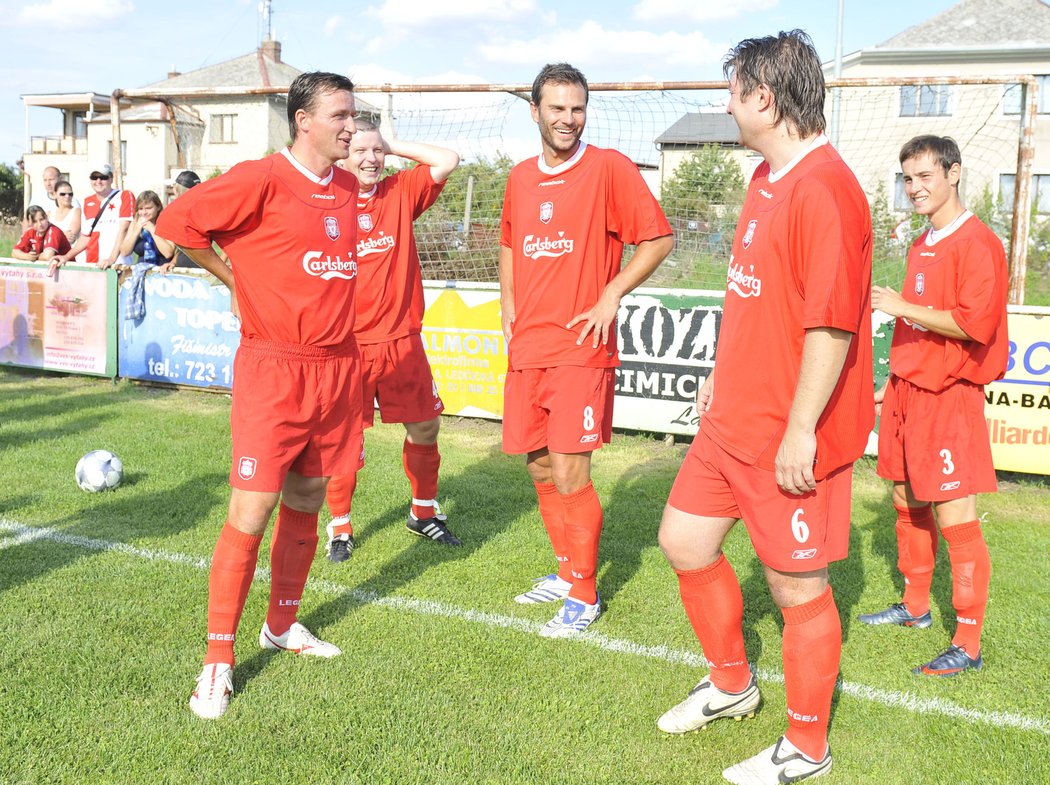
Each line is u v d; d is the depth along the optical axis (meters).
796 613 2.46
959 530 3.27
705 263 8.40
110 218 9.30
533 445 3.70
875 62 27.03
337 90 2.83
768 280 2.34
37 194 42.53
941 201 3.33
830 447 2.34
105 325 8.62
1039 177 24.30
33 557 4.07
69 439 6.35
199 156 36.06
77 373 8.99
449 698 2.91
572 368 3.50
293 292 2.90
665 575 4.14
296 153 2.91
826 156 2.27
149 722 2.69
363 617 3.60
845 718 2.90
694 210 8.45
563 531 3.83
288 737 2.64
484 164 8.99
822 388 2.22
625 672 3.15
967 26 27.36
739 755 2.66
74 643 3.20
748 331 2.40
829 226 2.17
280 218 2.85
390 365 4.39
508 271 4.00
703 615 2.69
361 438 3.26
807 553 2.38
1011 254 6.59
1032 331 5.83
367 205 4.34
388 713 2.79
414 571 4.16
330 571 4.14
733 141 8.36
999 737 2.78
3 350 9.21
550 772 2.52
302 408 2.98
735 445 2.45
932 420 3.31
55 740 2.57
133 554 4.14
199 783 2.40
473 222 9.14
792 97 2.26
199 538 4.39
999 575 4.24
